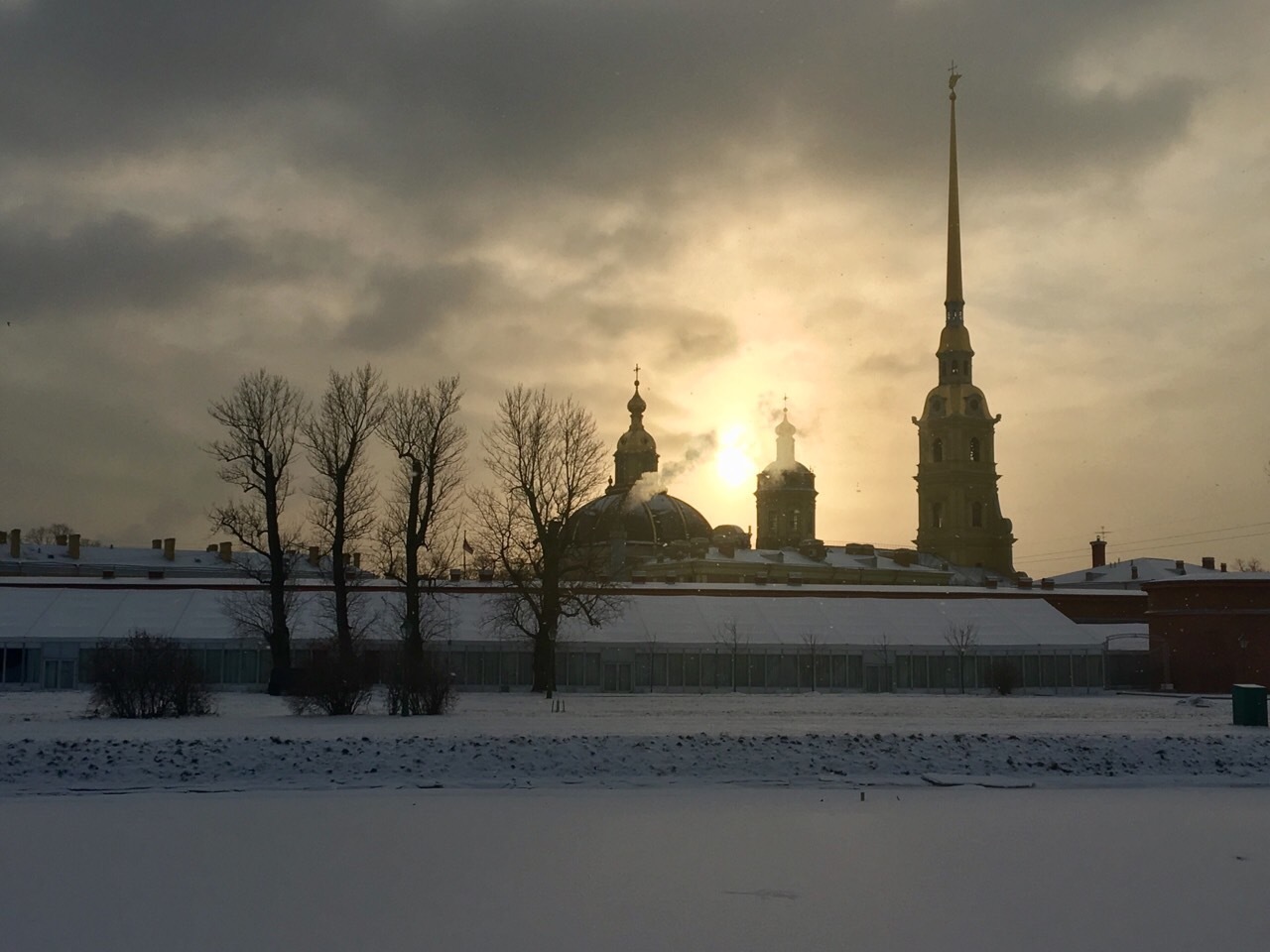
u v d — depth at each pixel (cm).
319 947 1483
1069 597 10669
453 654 7825
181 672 4731
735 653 8175
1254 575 8356
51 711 5041
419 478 6506
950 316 18938
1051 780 2973
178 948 1479
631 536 15188
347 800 2616
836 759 3141
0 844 2108
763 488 18350
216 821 2334
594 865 1938
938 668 8412
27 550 14138
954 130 19712
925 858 2000
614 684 8012
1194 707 6191
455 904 1688
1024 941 1519
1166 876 1875
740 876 1864
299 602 8088
